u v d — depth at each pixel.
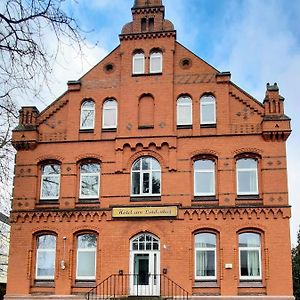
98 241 26.88
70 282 26.56
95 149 28.30
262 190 26.36
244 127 27.34
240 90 27.98
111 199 27.36
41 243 27.69
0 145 14.16
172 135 27.61
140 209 26.83
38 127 29.12
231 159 26.95
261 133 27.11
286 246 25.47
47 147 28.73
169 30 29.34
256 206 26.00
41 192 28.38
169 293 25.67
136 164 27.88
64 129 28.95
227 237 25.86
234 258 25.58
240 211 26.08
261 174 26.66
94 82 29.47
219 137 27.39
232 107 27.80
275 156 26.69
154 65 29.22
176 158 27.38
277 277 25.17
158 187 27.28
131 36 29.67
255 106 27.59
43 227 27.53
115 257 26.55
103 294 26.14
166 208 26.62
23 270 27.12
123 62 29.34
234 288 25.25
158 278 26.08
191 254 25.95
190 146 27.48
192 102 28.20
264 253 25.56
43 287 26.92
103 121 28.86
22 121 29.20
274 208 25.91
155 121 28.03
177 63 29.02
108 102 29.22
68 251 26.97
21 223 27.77
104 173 27.81
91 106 29.30
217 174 26.91
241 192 26.69
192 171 27.28
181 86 28.53
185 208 26.50
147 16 30.00
